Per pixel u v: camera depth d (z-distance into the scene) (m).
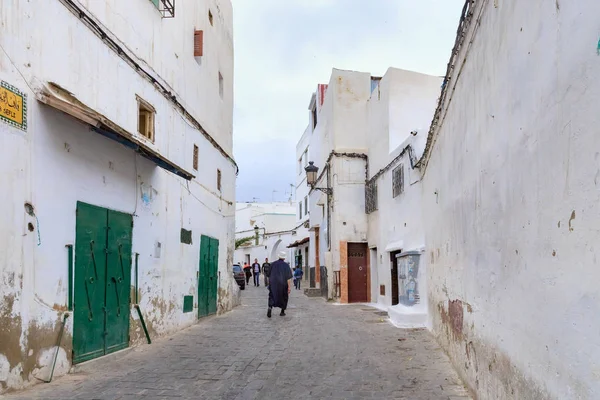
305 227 31.31
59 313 6.05
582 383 2.56
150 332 9.00
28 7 5.52
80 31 6.61
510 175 4.02
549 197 3.10
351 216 18.97
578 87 2.66
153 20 9.17
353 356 7.86
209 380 6.23
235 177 17.05
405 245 13.01
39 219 5.67
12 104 5.22
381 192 16.52
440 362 7.32
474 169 5.52
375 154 17.67
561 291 2.87
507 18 4.12
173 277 10.24
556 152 2.98
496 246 4.48
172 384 5.96
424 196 10.84
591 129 2.50
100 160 7.17
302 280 34.66
